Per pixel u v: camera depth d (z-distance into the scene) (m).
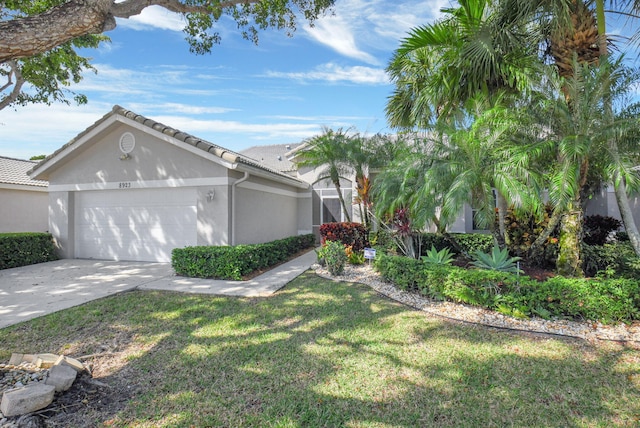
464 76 8.51
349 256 10.98
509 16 7.47
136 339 5.05
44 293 7.59
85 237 12.51
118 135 11.82
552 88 6.90
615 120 6.51
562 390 3.62
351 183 17.14
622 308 5.34
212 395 3.55
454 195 6.81
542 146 6.60
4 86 13.94
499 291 5.97
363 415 3.22
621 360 4.29
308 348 4.68
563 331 5.19
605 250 8.11
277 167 21.05
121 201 12.07
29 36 3.49
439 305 6.46
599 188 9.70
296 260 12.59
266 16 10.27
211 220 10.80
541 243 8.04
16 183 15.44
